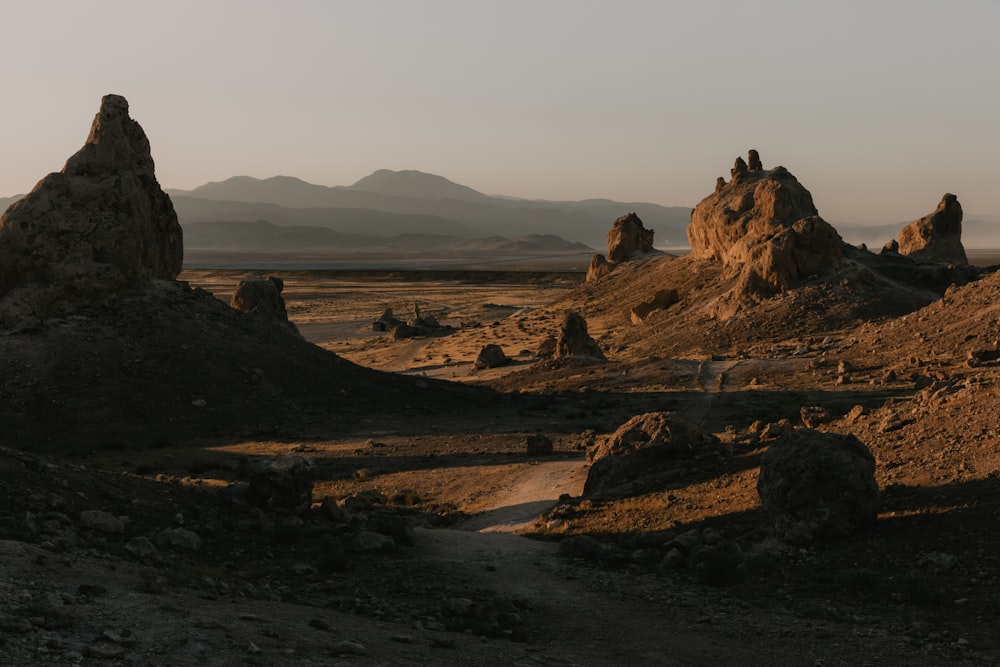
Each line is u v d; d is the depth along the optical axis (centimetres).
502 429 7356
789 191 16650
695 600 2344
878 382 8331
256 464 3241
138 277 8688
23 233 8250
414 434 7131
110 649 1377
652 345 13512
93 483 2811
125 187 8675
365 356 16362
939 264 15688
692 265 18475
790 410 7562
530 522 3850
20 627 1390
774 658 1831
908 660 1806
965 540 2509
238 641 1530
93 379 7575
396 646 1684
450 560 2816
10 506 2411
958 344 8738
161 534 2562
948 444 3306
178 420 7394
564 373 11181
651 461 4031
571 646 1922
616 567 2734
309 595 2252
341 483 5400
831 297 13088
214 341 8444
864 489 2747
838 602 2266
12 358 7606
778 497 2795
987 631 1980
